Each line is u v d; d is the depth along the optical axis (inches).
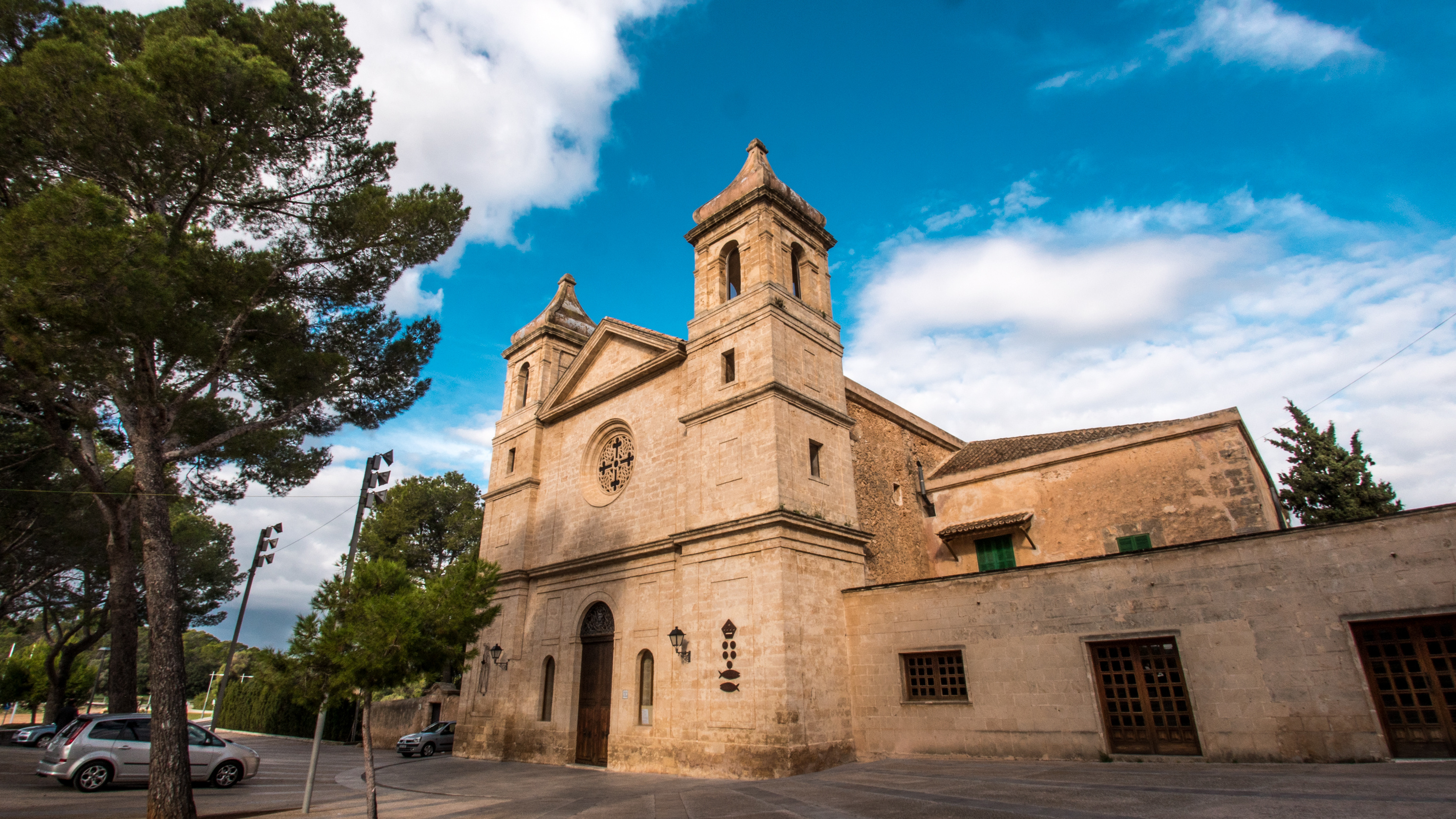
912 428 1103.6
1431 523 493.4
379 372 749.3
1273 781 418.3
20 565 1150.3
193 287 539.5
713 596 754.2
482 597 559.2
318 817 524.4
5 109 524.7
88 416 639.8
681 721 739.4
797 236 929.5
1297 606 528.1
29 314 478.0
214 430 808.9
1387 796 345.7
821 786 544.1
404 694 1950.1
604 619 903.1
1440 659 479.2
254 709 2145.7
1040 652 635.5
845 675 746.2
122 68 542.3
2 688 2041.1
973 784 491.2
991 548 953.5
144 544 553.3
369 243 654.5
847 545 812.6
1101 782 457.7
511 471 1168.2
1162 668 580.7
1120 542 847.1
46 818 498.0
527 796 612.1
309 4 667.4
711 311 892.0
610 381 1008.2
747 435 785.6
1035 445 1050.1
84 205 466.9
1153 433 851.4
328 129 668.1
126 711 767.1
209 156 571.5
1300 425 1098.1
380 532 1732.3
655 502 886.4
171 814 497.0
